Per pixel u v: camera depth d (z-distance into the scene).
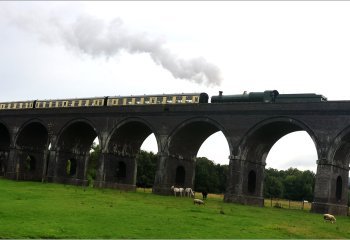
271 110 44.59
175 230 23.59
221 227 25.97
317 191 40.88
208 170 103.25
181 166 53.97
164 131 52.19
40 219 23.97
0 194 36.91
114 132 56.81
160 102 54.12
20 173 68.12
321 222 32.94
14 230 20.33
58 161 62.69
